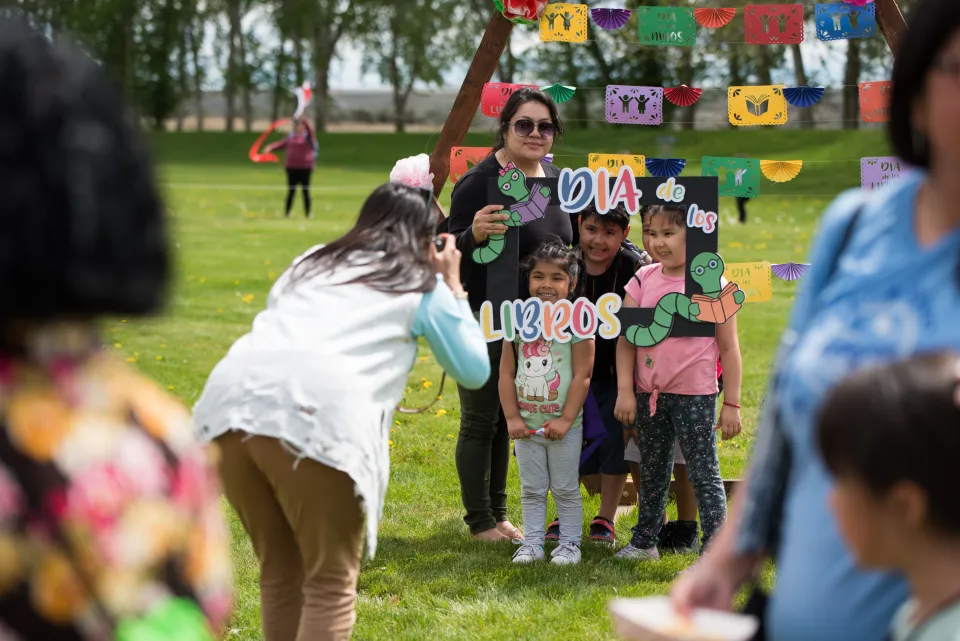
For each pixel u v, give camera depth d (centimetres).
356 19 4988
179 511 132
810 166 2652
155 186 130
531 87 447
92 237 121
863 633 165
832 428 148
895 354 162
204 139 4069
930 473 140
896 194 172
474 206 448
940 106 159
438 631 368
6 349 128
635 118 456
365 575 421
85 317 127
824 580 167
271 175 2856
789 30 451
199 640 129
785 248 1441
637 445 456
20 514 121
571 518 440
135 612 125
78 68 127
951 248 162
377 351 284
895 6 444
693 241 411
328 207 2016
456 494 530
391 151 3756
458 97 466
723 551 189
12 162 120
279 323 285
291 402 270
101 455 126
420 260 297
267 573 304
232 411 273
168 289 132
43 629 121
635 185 420
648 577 418
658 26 454
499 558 441
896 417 142
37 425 124
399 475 558
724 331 416
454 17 4922
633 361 428
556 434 425
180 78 4944
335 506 276
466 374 299
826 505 167
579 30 456
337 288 288
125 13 4700
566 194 425
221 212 1883
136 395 135
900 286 165
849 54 2939
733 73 3288
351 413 272
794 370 174
